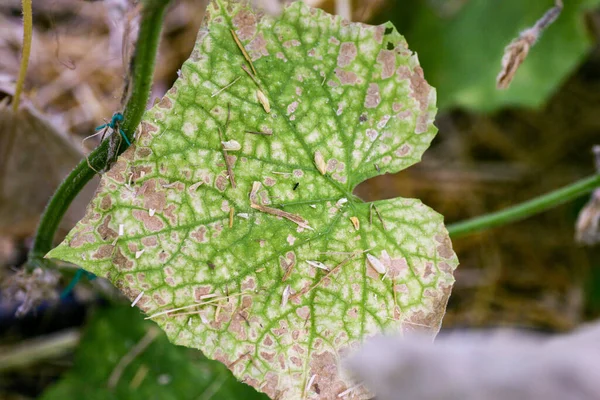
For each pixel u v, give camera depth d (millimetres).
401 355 437
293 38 532
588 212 626
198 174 522
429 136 542
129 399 628
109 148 541
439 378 432
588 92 849
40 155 628
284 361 521
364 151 540
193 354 637
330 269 529
